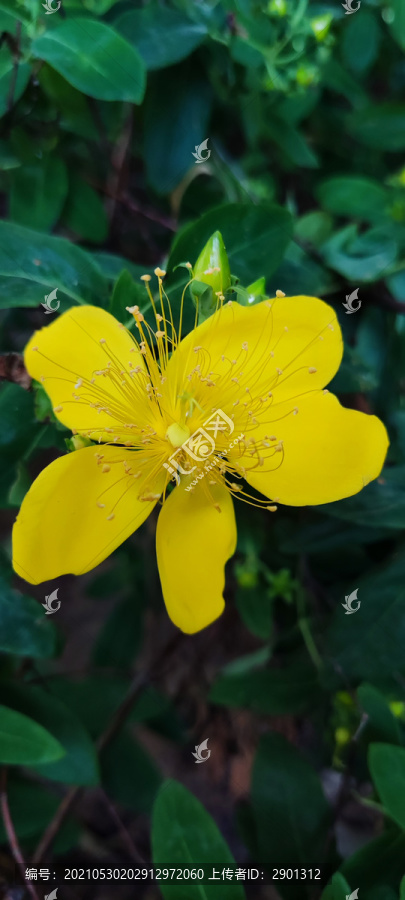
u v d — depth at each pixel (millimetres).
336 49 179
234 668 206
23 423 142
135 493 126
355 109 185
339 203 182
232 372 126
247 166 189
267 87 165
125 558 230
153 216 178
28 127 156
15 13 142
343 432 126
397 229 179
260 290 128
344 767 171
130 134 168
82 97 156
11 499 143
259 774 159
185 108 161
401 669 150
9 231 134
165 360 128
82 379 120
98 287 139
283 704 173
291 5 161
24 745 128
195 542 126
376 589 153
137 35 151
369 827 215
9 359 132
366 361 182
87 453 123
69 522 122
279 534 172
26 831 170
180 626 123
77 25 135
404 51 187
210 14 157
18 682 161
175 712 207
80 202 169
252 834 163
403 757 134
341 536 168
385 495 150
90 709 189
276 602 192
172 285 137
